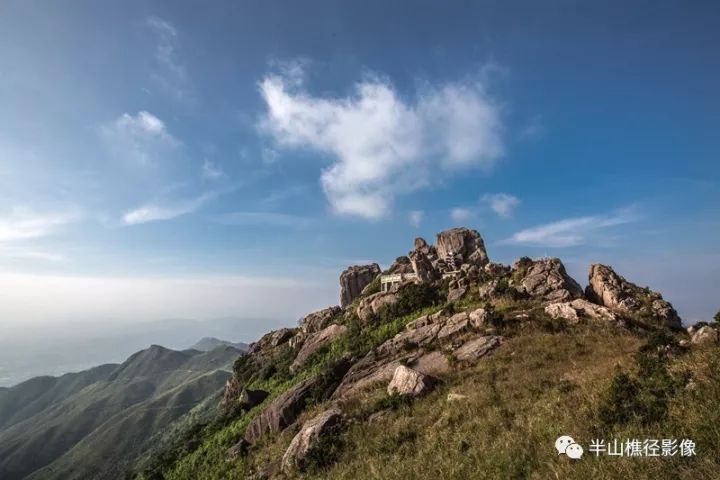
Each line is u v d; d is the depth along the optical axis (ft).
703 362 49.98
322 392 117.29
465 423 60.70
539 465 40.01
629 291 141.90
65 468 555.28
